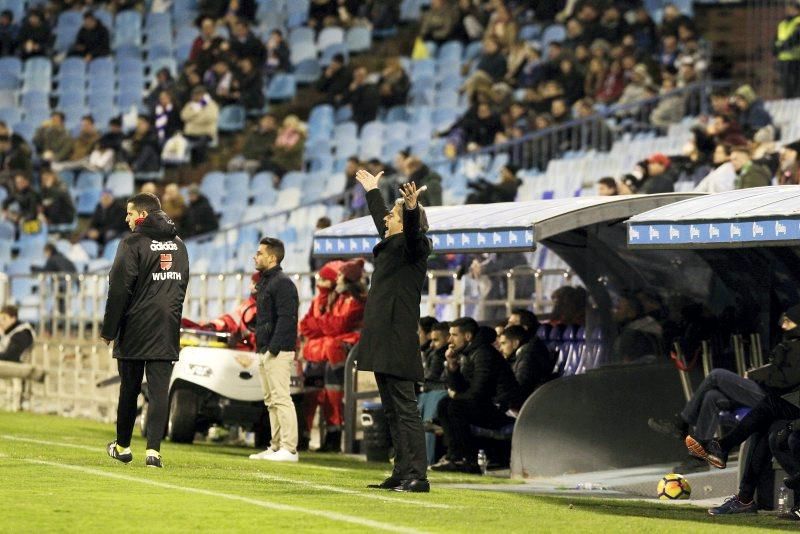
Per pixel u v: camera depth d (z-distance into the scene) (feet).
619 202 100.42
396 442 82.02
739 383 91.40
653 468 103.81
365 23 259.39
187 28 274.16
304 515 67.67
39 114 267.39
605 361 109.70
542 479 101.09
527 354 109.81
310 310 126.21
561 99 195.93
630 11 211.41
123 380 92.22
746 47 217.36
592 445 103.40
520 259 128.16
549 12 232.73
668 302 107.24
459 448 106.42
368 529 63.16
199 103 244.22
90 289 163.12
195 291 158.51
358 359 80.89
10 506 68.44
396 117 231.91
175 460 100.42
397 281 80.38
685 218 87.66
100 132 263.29
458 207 112.98
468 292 126.31
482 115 202.69
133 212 91.25
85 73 269.64
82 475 84.89
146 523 63.72
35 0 289.53
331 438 124.77
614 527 67.72
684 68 187.32
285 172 228.63
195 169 244.22
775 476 83.15
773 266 101.65
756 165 139.23
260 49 255.29
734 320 104.42
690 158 161.27
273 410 110.01
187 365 122.31
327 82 241.96
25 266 220.64
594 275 109.91
